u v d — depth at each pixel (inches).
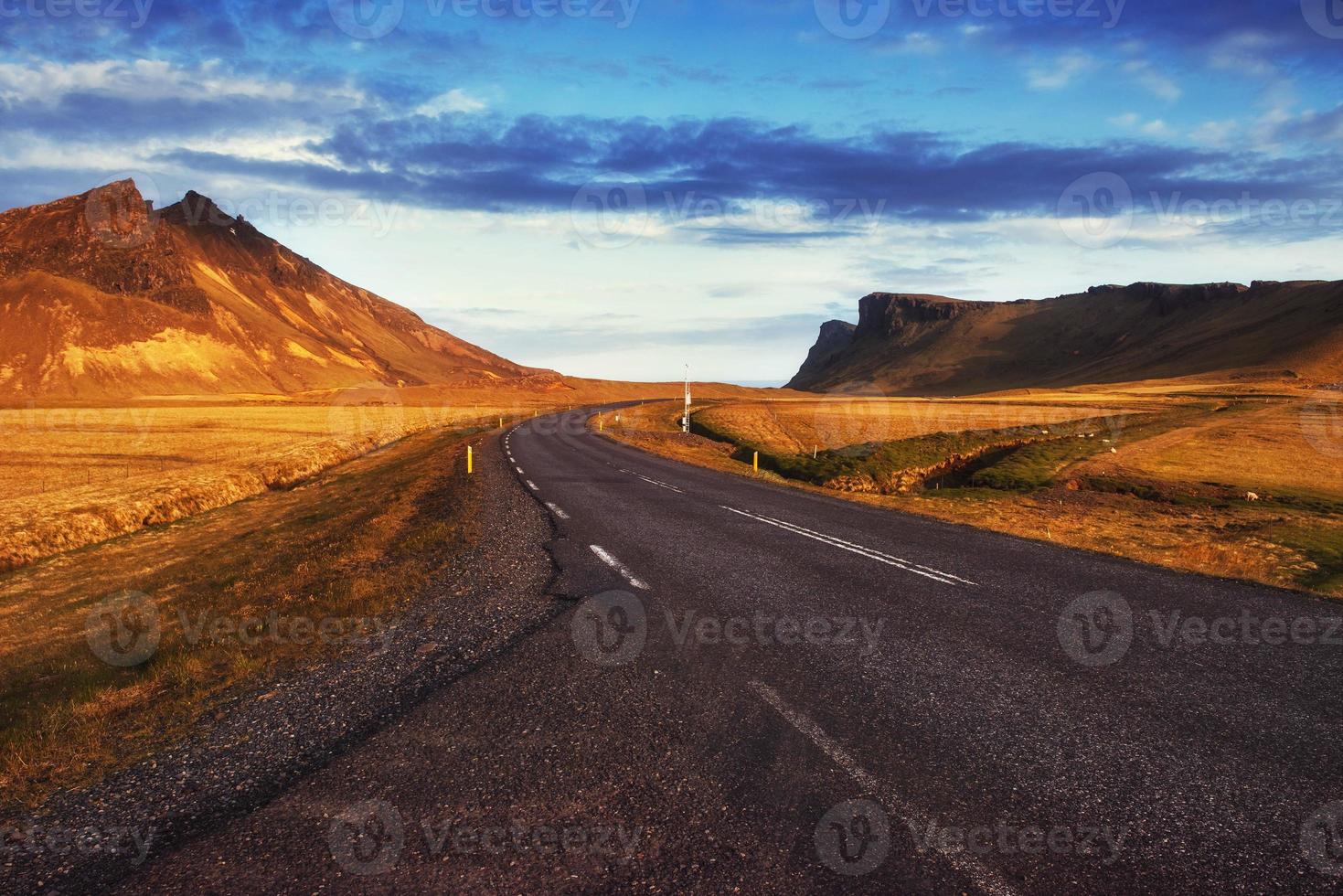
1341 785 161.6
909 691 213.0
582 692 212.8
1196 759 173.2
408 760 173.2
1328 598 332.2
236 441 1866.4
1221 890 125.5
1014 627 277.4
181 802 159.0
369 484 1070.4
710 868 130.6
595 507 609.9
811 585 343.0
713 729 187.5
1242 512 852.6
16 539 753.0
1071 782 161.9
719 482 844.0
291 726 197.2
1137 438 1868.8
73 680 273.7
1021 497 932.0
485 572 374.0
